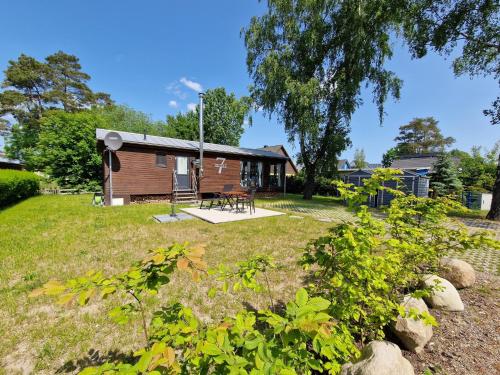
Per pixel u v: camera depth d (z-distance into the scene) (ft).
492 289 9.53
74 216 22.56
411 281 7.83
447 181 47.19
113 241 15.19
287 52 39.19
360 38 35.78
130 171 32.14
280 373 2.25
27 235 16.16
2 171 30.04
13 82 71.26
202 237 16.69
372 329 5.72
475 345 6.15
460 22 26.86
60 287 3.00
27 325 7.21
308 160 47.32
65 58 78.23
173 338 3.09
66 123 49.39
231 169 42.47
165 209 28.04
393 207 7.36
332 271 5.18
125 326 7.18
